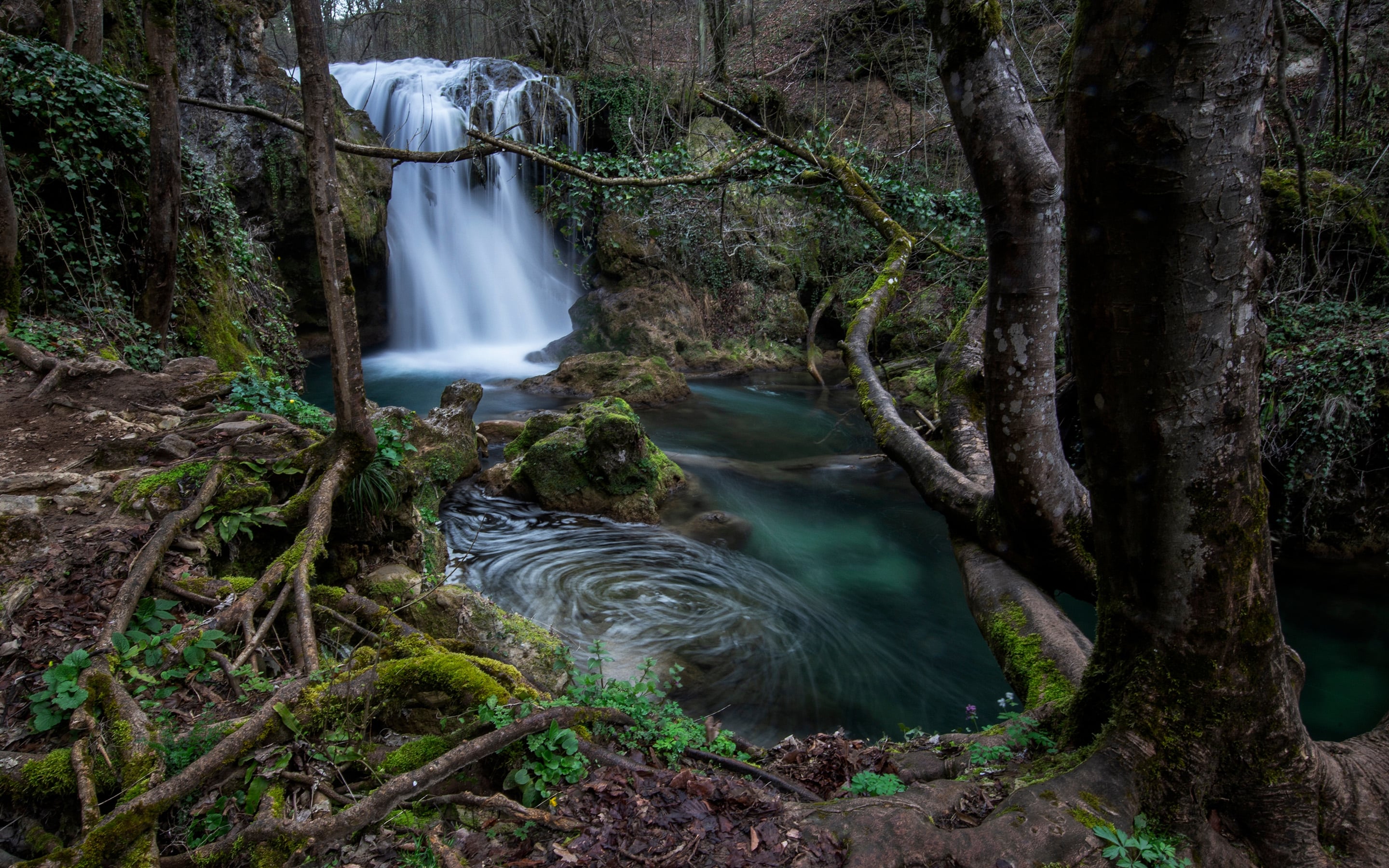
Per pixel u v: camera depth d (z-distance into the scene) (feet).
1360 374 27.12
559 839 8.59
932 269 44.09
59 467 16.76
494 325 65.67
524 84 61.05
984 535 16.67
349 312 16.26
